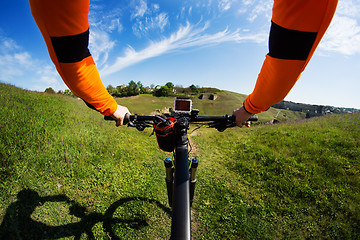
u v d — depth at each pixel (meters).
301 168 5.43
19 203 3.05
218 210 4.12
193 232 3.56
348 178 4.71
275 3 0.59
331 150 6.21
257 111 1.10
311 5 0.50
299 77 0.71
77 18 0.59
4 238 2.58
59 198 3.51
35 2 0.54
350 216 3.71
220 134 11.47
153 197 4.29
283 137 8.16
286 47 0.61
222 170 6.02
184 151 1.50
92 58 0.84
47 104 8.67
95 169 4.73
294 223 3.75
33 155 4.12
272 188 4.84
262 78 0.79
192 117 1.73
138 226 3.48
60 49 0.66
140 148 6.99
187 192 1.21
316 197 4.31
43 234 2.84
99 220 3.41
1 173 3.35
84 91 0.89
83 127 6.95
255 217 3.92
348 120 9.72
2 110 5.59
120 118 1.41
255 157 6.65
